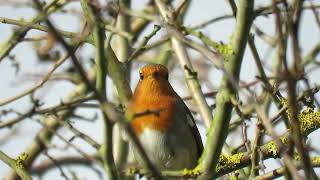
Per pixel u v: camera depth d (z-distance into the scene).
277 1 7.18
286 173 7.24
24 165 11.41
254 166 9.44
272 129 6.80
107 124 8.19
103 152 8.39
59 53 12.84
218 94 8.63
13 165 11.38
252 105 7.07
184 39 7.89
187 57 12.80
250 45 7.97
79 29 12.64
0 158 11.47
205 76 11.97
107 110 7.46
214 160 8.95
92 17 8.52
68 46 7.09
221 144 8.87
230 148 11.55
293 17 6.96
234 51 8.37
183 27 8.75
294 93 7.00
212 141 8.85
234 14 8.51
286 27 7.17
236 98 8.52
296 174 6.71
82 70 7.42
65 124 10.05
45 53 12.75
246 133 10.24
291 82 6.95
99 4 9.36
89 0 8.94
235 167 10.34
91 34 11.08
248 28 8.34
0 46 12.10
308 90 8.32
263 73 7.80
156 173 7.66
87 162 13.98
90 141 9.91
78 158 14.01
